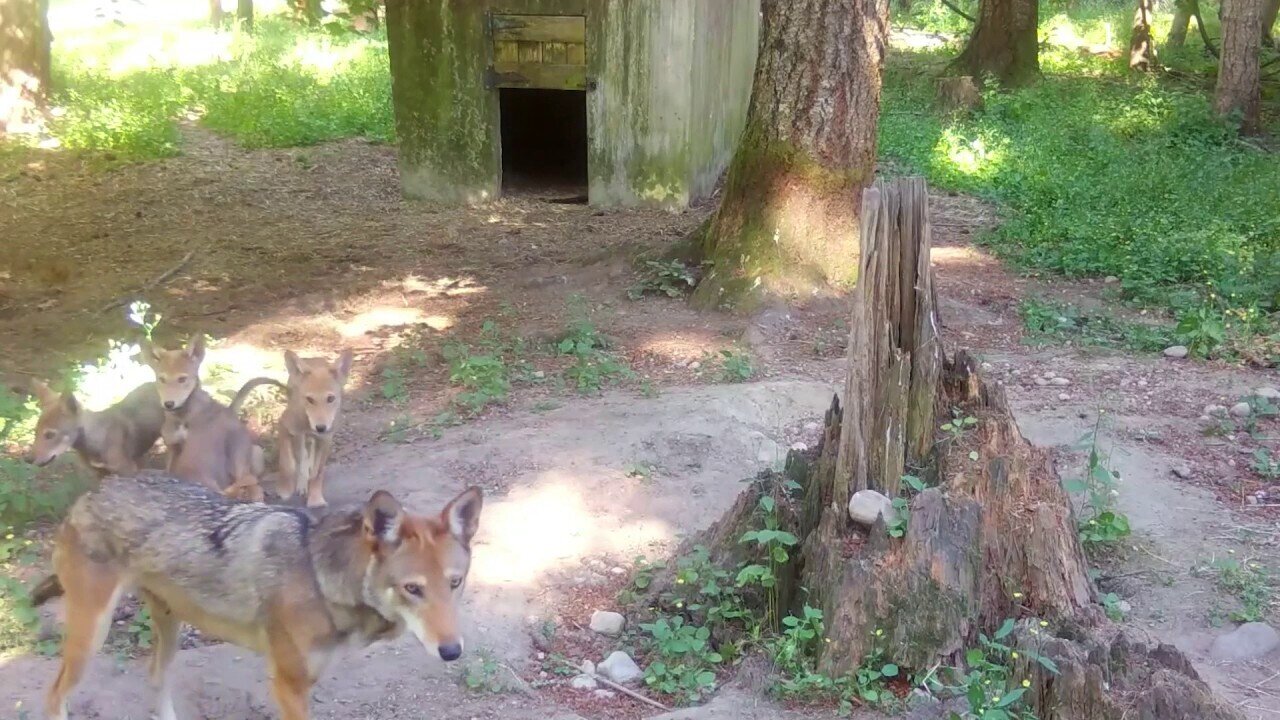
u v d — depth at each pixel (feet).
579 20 49.14
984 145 59.16
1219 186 50.62
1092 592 18.31
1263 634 18.30
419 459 24.85
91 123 62.18
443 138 51.42
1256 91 68.33
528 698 17.16
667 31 48.57
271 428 27.30
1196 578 20.17
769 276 35.40
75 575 14.40
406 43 50.62
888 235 17.56
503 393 28.66
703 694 17.34
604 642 18.95
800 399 28.30
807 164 35.70
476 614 19.07
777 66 35.78
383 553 13.10
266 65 83.15
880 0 35.53
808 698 16.69
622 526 22.30
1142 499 22.99
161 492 14.60
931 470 18.33
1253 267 38.42
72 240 44.19
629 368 30.83
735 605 18.99
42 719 15.47
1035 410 27.58
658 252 39.32
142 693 16.48
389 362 31.83
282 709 13.93
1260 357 31.24
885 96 78.33
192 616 14.32
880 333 17.80
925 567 16.75
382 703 16.71
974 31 86.99
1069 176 52.13
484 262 42.34
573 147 64.90
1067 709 15.44
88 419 22.25
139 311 34.40
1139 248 40.78
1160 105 71.36
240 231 46.24
